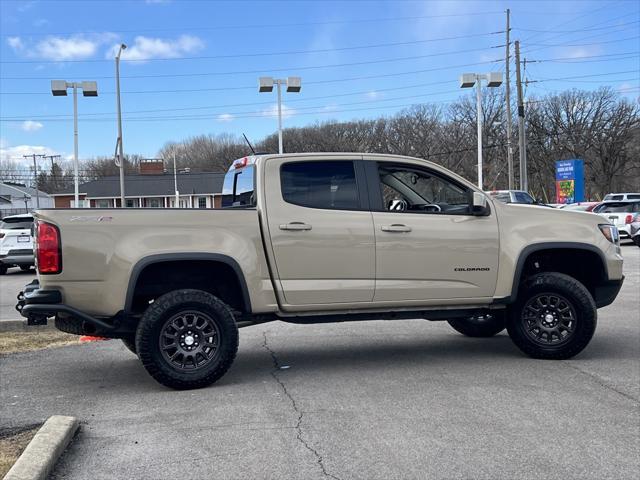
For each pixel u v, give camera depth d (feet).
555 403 15.51
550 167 205.77
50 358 21.80
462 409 15.14
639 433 13.38
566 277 19.98
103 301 16.49
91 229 16.46
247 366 20.15
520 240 19.69
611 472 11.40
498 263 19.52
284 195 18.10
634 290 37.27
